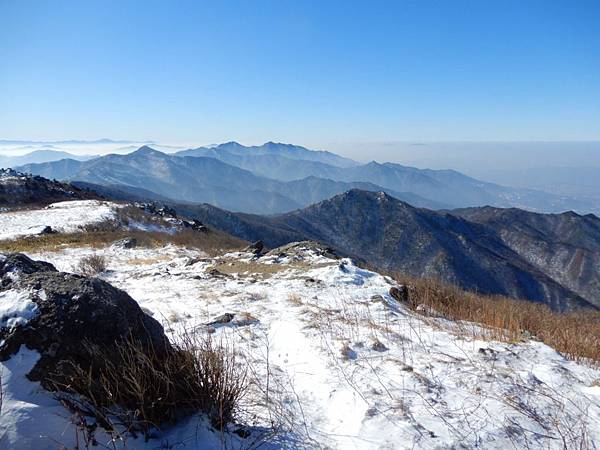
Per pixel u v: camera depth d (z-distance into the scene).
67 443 2.18
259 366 4.07
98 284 2.99
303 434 2.86
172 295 8.17
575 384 3.61
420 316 6.54
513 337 5.10
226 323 5.66
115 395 2.58
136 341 2.79
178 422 2.74
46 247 20.47
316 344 4.57
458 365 3.91
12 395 2.24
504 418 2.98
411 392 3.34
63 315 2.62
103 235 25.50
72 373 2.48
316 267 10.55
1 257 3.18
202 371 3.01
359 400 3.23
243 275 10.57
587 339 5.80
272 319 5.87
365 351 4.35
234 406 2.98
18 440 2.06
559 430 2.80
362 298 7.49
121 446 2.37
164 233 30.77
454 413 3.04
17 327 2.48
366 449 2.66
